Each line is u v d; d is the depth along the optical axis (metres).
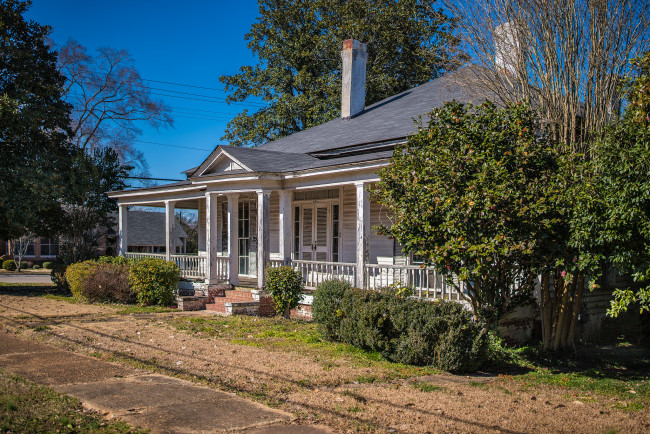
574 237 9.05
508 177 9.24
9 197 21.62
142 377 8.20
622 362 11.30
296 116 34.41
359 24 30.70
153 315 15.43
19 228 22.44
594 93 12.47
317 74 35.28
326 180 15.02
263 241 16.17
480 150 9.89
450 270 10.00
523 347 11.63
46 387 7.46
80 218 27.09
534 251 9.39
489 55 14.00
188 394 7.30
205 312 16.27
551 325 11.69
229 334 12.32
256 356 9.88
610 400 7.79
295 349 10.69
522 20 12.95
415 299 10.31
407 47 31.83
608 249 9.18
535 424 6.42
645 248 8.44
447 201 9.17
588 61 12.34
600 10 12.17
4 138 23.05
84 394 7.23
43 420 6.11
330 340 11.63
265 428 6.03
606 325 13.97
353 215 17.34
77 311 16.08
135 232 48.34
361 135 17.98
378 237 16.55
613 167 8.61
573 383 8.87
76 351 10.11
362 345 10.75
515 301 10.45
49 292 22.67
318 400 7.14
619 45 12.37
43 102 24.20
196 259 19.89
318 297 11.83
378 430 6.02
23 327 12.93
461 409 6.92
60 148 25.53
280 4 35.56
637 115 8.58
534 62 12.95
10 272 42.22
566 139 12.16
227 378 8.19
